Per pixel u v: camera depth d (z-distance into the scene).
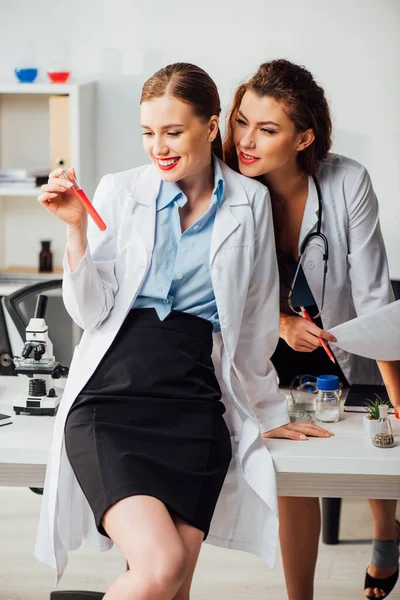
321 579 3.16
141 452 2.00
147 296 2.15
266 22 4.46
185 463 2.04
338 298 2.67
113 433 2.03
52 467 2.10
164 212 2.17
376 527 2.95
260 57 4.49
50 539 2.13
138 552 1.82
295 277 2.56
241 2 4.45
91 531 2.21
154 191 2.18
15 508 3.71
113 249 2.20
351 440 2.28
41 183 4.52
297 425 2.33
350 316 2.79
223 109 4.54
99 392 2.09
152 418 2.08
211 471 2.07
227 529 2.27
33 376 2.40
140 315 2.16
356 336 2.30
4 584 3.11
